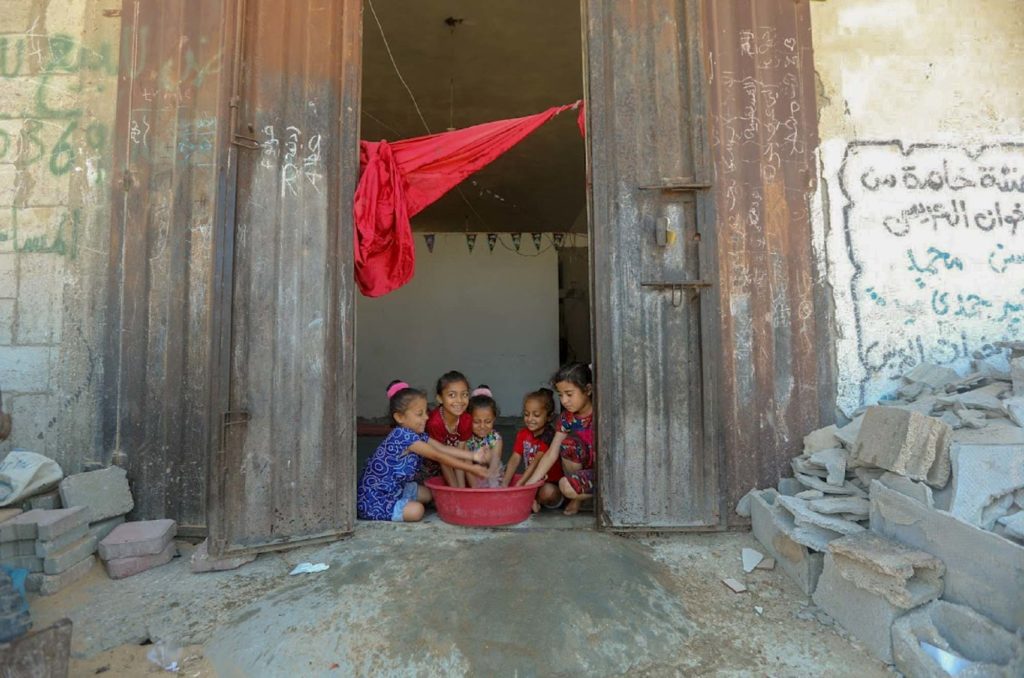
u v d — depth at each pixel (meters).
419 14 4.91
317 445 2.99
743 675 2.13
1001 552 1.96
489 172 8.02
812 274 3.26
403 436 3.24
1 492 2.83
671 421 3.11
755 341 3.18
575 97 6.24
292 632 2.25
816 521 2.51
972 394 2.78
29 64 3.35
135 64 3.29
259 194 2.98
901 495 2.33
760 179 3.26
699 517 3.07
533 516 3.31
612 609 2.34
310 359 3.02
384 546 2.84
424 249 9.15
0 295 3.27
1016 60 3.42
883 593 2.15
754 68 3.30
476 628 2.20
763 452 3.15
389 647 2.15
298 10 3.12
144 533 2.84
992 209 3.34
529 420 3.52
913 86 3.39
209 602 2.51
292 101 3.08
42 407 3.22
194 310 3.16
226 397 2.79
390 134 7.18
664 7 3.24
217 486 2.75
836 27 3.39
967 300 3.30
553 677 2.07
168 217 3.21
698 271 3.14
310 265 3.05
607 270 3.14
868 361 3.26
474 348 9.08
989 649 1.95
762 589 2.63
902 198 3.33
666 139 3.20
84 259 3.25
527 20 5.00
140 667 2.20
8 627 1.81
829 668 2.15
